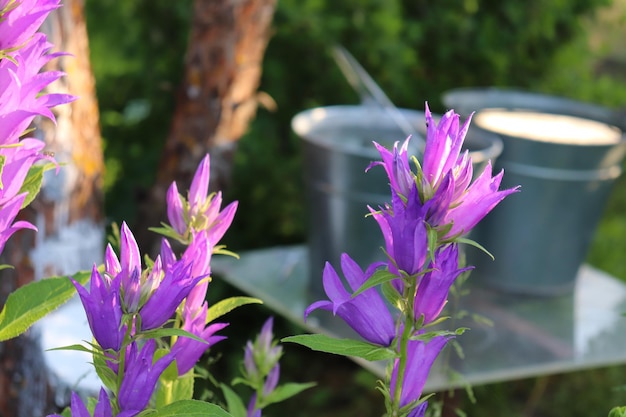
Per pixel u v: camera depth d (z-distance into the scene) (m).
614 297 3.60
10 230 1.05
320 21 4.54
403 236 0.91
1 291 2.39
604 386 4.37
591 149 3.32
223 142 3.48
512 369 2.89
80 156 2.46
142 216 3.59
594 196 3.46
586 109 3.86
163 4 4.73
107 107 5.05
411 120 3.54
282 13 4.52
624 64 7.63
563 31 5.23
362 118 3.49
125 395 0.91
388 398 1.00
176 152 3.49
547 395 4.40
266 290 3.34
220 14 3.33
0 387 2.31
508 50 5.13
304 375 4.46
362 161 2.97
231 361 4.05
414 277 0.94
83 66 2.48
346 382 4.46
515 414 4.02
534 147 3.31
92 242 2.52
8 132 1.01
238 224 4.75
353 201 3.03
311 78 4.84
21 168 1.04
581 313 3.41
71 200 2.43
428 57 5.05
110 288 0.91
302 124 3.29
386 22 4.62
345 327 3.09
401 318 0.99
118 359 0.93
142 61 4.87
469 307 3.35
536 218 3.39
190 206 1.13
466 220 0.91
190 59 3.43
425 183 0.90
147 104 4.96
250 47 3.42
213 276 3.62
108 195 4.68
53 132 2.37
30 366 2.28
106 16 4.75
